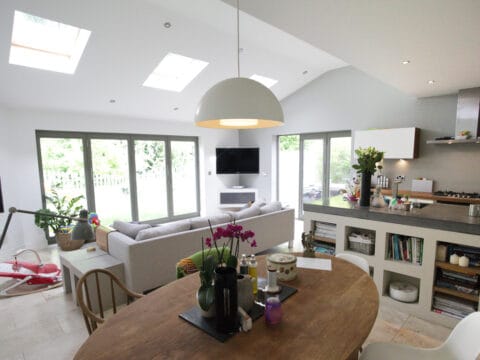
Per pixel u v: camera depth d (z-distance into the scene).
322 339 1.14
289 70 5.45
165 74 5.10
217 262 1.39
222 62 4.67
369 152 2.89
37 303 2.96
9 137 4.38
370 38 2.52
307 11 2.06
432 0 1.87
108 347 1.10
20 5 2.78
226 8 3.30
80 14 3.07
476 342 1.25
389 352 1.47
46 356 2.19
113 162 5.72
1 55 3.33
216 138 7.18
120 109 5.29
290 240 4.67
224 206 6.95
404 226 2.51
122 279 2.95
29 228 4.64
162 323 1.26
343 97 5.67
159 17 3.41
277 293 1.46
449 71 3.42
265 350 1.08
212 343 1.12
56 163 5.02
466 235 2.20
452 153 4.57
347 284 1.62
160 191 6.50
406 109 4.97
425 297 2.48
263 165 7.11
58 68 3.91
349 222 2.84
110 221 5.75
